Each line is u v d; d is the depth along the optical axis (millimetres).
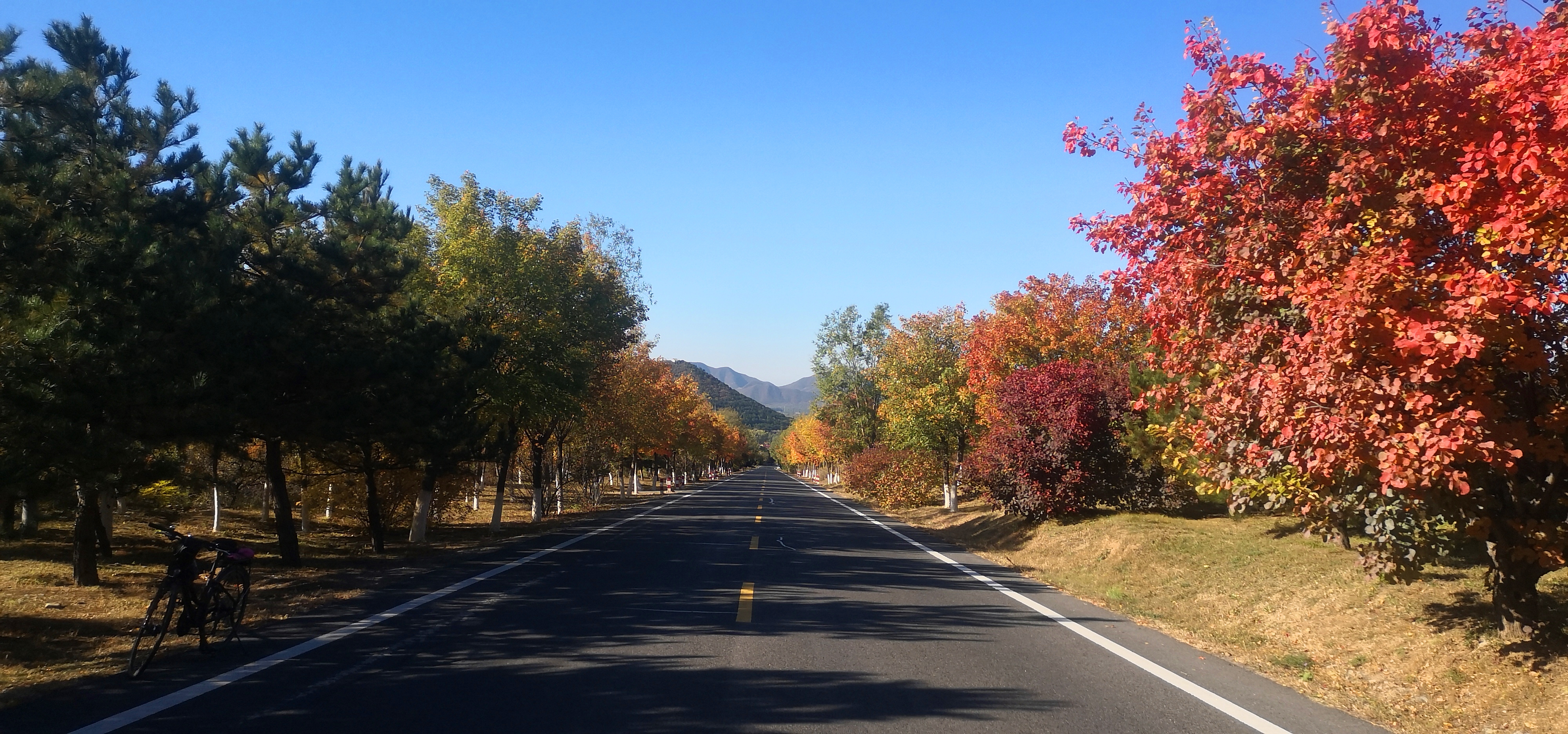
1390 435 5629
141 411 10125
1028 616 10297
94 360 9656
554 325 25312
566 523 30312
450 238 24578
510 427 26594
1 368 8977
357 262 15797
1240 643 8898
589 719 5648
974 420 33000
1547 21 5953
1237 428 7375
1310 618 9297
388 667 7031
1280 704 6422
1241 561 12633
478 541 22344
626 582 12648
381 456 21609
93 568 12969
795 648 7984
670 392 55500
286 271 14711
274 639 8203
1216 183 7184
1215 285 7289
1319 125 6820
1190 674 7309
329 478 23516
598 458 48188
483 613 9766
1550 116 5457
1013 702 6246
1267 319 6934
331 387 14664
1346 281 5719
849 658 7629
